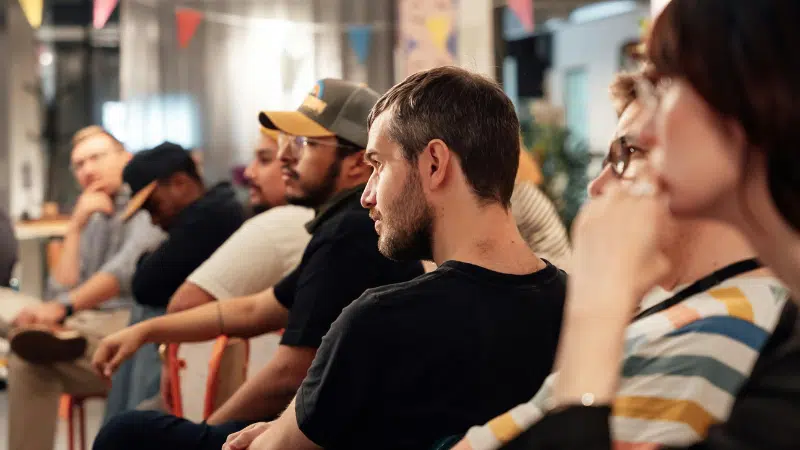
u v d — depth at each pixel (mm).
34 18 4762
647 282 833
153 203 3039
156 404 2545
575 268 691
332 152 1960
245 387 1869
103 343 2107
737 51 601
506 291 1266
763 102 591
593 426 653
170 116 6562
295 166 1990
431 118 1280
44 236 5230
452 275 1259
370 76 6555
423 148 1284
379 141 1321
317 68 6555
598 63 10461
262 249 2336
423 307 1239
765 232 623
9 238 3762
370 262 1800
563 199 6902
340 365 1240
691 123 626
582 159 7059
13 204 6891
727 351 914
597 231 688
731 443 653
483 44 4668
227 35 6559
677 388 919
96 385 3000
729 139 617
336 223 1840
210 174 6582
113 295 3367
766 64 592
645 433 917
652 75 684
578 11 9641
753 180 617
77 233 4035
